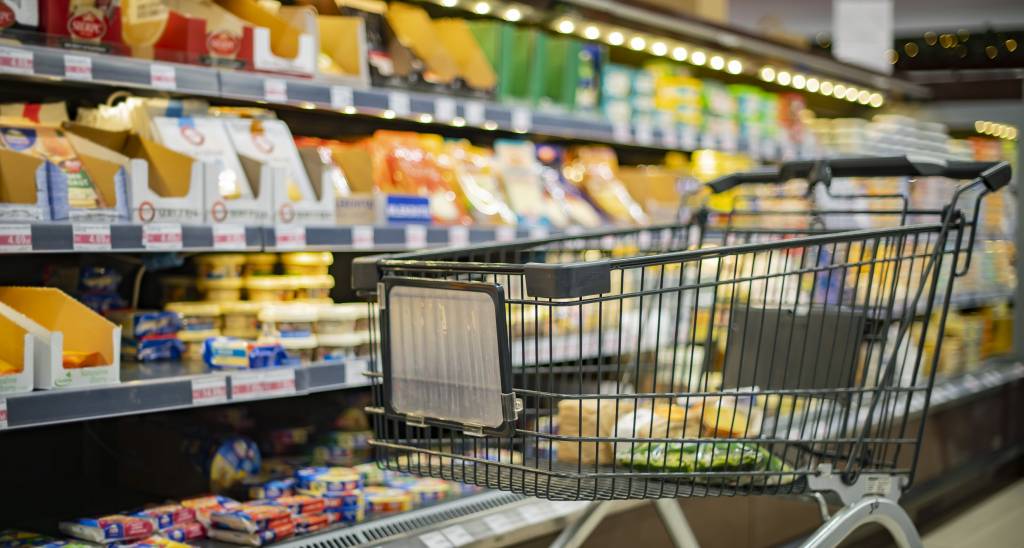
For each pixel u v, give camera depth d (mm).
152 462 2703
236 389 2318
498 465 1610
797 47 4508
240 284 2703
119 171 2215
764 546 3305
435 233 2938
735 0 7945
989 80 5176
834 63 4738
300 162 2621
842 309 2088
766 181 2277
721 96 4316
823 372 2100
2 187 2053
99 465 2832
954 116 5285
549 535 2615
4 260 2678
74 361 2041
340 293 3400
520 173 3518
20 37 2150
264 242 2447
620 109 3826
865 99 5398
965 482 4559
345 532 2301
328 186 2639
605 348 3277
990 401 4746
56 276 2662
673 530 2119
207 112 2596
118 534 2117
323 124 3467
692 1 4195
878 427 1950
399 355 1701
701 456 1802
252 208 2461
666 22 3799
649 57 4504
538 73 3543
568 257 3455
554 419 2809
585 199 3807
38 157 2088
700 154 4539
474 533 2416
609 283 1530
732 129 4367
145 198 2248
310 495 2414
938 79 5332
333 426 2945
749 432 1979
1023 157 5102
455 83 3158
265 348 2426
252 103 3109
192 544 2199
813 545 1808
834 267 1848
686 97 4090
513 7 3453
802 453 1949
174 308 2578
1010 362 5113
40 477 2764
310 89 2619
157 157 2312
